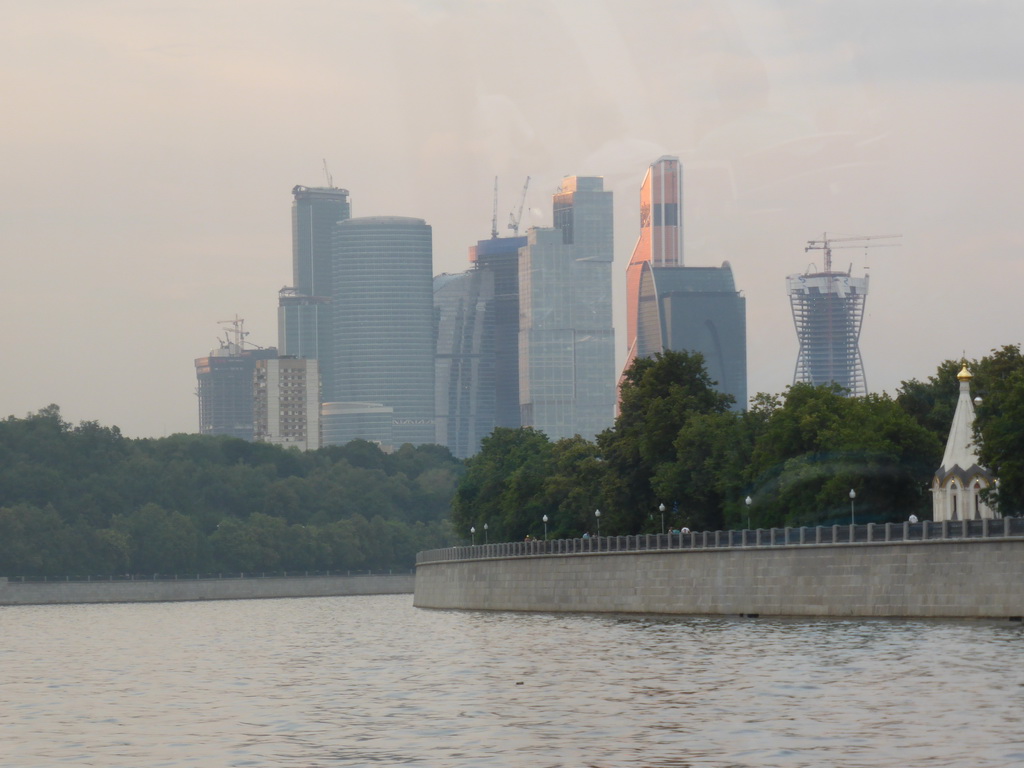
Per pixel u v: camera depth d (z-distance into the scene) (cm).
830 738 8069
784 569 16200
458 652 14462
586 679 11200
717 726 8612
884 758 7500
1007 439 15350
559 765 7644
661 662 12094
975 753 7525
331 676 12619
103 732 9306
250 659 15012
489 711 9662
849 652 11781
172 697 11281
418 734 8788
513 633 16712
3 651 17450
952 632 12800
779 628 14638
